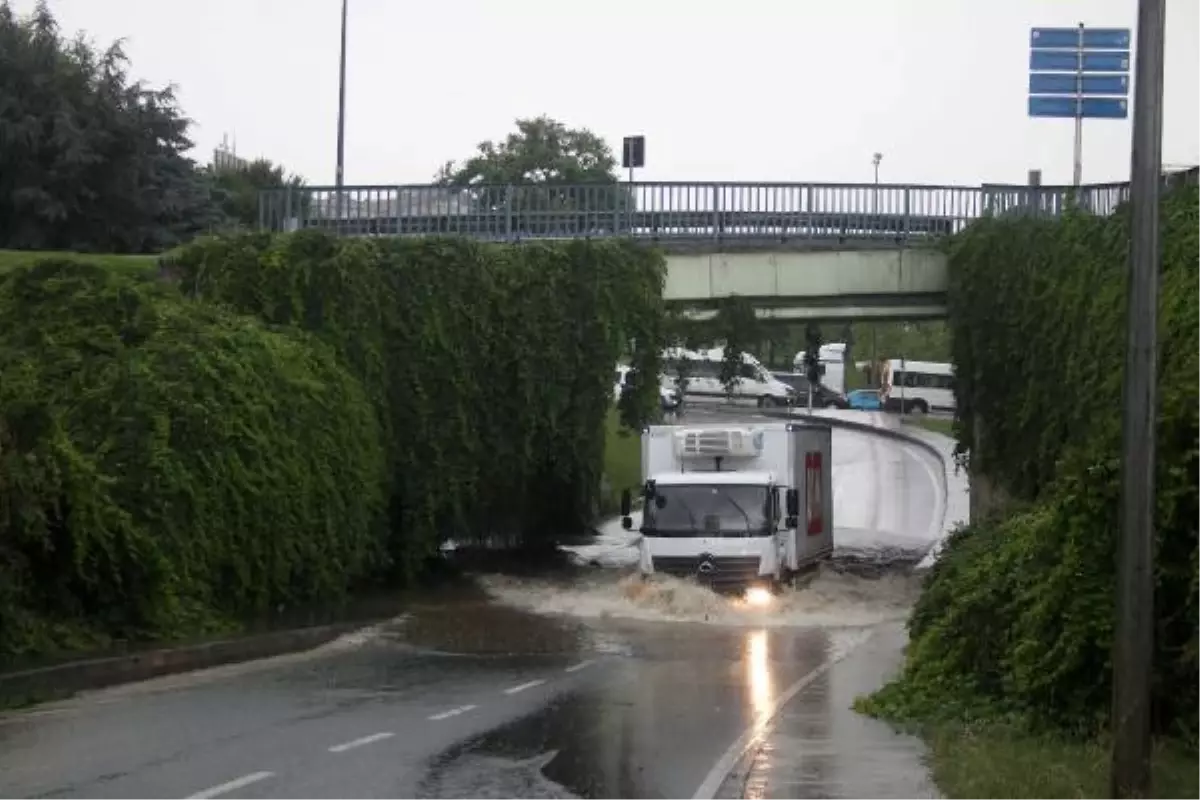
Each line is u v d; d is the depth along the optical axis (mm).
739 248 36781
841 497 56094
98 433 22516
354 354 31188
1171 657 12562
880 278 37125
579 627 25984
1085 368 29188
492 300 32781
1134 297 9500
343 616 25953
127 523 20375
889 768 11547
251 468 24562
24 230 48250
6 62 48188
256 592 24641
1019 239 33594
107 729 13773
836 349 106875
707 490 30031
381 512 30609
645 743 13484
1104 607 12883
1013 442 33781
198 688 17406
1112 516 13031
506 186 37688
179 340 25359
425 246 32312
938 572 19625
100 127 49156
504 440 33000
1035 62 44688
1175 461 12570
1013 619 14523
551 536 38594
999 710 14125
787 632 25750
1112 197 33688
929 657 15516
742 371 38156
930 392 94625
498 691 17453
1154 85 9422
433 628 25375
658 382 34406
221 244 31531
